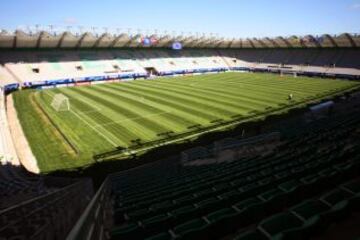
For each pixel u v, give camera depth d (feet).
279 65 291.79
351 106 116.06
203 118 115.44
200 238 18.51
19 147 89.04
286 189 24.84
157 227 23.24
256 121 110.73
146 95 163.32
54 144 90.84
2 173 65.46
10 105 141.69
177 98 153.58
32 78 205.16
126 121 112.37
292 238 13.71
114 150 85.61
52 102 146.20
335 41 258.57
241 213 20.04
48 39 220.84
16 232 22.08
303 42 280.31
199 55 320.50
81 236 10.62
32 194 44.93
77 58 246.88
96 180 68.74
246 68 308.19
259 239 14.70
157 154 82.79
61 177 67.05
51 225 22.80
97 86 202.18
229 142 80.43
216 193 31.89
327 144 53.06
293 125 97.19
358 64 242.99
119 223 29.35
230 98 152.25
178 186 43.57
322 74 249.55
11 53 222.48
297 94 160.97
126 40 262.26
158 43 285.02
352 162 28.91
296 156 48.08
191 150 78.38
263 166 43.70
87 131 101.81
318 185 24.61
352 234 15.31
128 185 54.03
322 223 14.94
